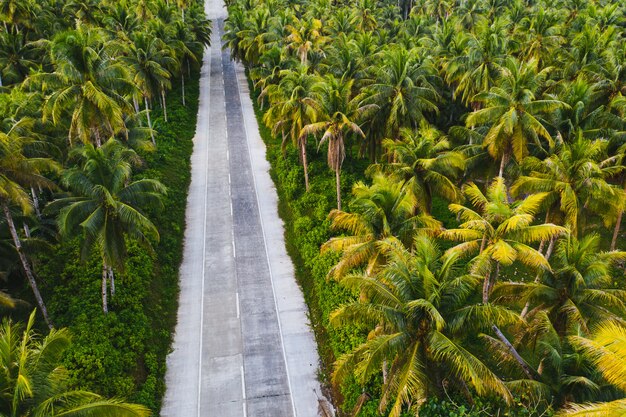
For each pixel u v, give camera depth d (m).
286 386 29.34
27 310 32.72
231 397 28.67
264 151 57.19
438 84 50.78
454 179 38.75
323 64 56.19
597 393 20.30
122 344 29.36
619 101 38.94
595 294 22.92
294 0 86.25
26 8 65.31
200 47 73.75
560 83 47.03
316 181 47.66
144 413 17.77
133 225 28.28
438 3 88.62
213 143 59.19
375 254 24.84
